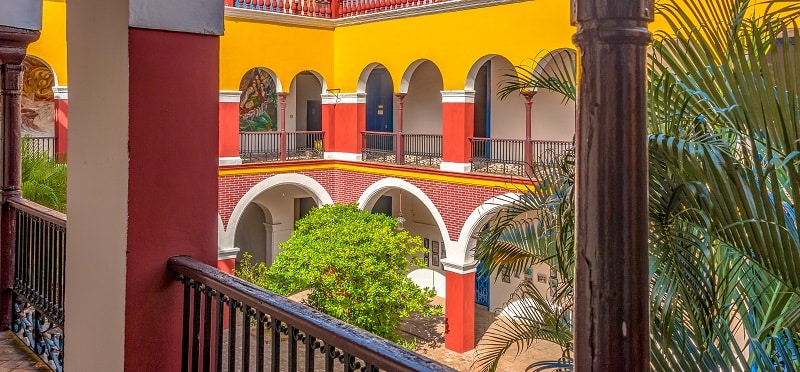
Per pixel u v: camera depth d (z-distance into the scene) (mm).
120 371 2906
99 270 3102
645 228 1305
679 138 2600
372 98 21797
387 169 17406
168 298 2949
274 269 13609
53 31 14938
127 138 2855
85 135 3236
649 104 3271
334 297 12945
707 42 2822
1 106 4863
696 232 2932
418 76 20328
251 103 20375
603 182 1287
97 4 3082
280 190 21469
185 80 3004
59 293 4031
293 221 22000
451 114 15961
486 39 15039
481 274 5234
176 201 2979
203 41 3057
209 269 2605
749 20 2844
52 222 4105
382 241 13664
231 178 16828
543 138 17188
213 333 3061
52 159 11078
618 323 1298
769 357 3254
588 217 1313
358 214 15188
